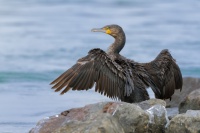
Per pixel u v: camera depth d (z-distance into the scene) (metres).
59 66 23.16
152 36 28.33
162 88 13.73
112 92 12.93
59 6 36.16
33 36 28.62
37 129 12.21
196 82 16.70
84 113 12.27
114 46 14.24
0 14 33.75
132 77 13.10
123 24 31.19
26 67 22.92
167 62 13.74
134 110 12.13
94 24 31.30
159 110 12.36
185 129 12.04
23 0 37.62
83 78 12.65
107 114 11.71
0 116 16.20
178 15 33.25
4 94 18.95
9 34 29.17
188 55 24.59
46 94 18.80
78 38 28.20
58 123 12.22
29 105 17.44
